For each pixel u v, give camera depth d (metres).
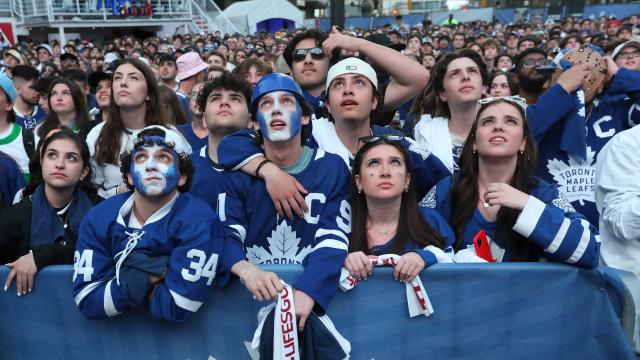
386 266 1.95
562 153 2.98
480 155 2.28
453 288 1.95
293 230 2.17
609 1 30.72
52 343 2.11
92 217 1.97
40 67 11.34
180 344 2.04
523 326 1.97
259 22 27.33
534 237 1.93
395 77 2.86
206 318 2.01
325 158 2.25
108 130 3.18
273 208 2.16
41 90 5.46
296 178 2.19
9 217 2.39
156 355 2.05
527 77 3.78
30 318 2.12
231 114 2.70
